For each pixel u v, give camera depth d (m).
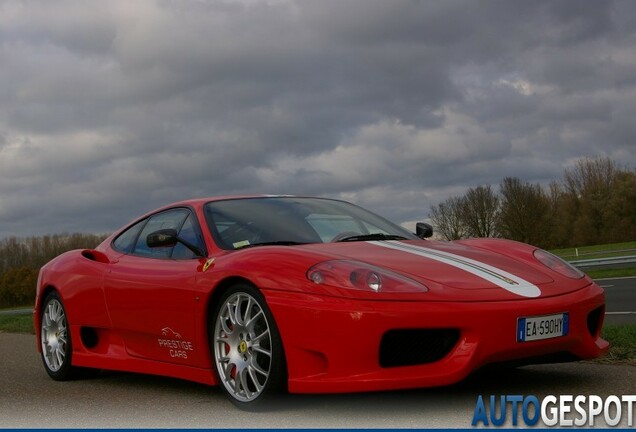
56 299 4.87
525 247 3.96
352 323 3.01
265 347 3.32
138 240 4.52
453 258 3.57
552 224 53.09
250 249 3.60
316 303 3.09
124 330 4.28
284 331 3.16
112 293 4.33
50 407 3.79
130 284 4.18
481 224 51.25
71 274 4.74
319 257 3.35
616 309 8.60
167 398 3.84
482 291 3.18
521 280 3.37
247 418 3.21
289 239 3.84
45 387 4.54
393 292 3.06
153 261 4.19
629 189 55.03
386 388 3.00
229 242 3.84
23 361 5.77
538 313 3.16
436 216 52.12
